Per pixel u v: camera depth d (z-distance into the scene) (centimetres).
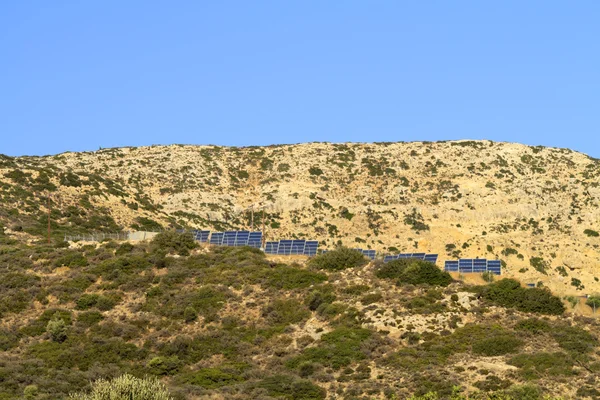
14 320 9881
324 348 8788
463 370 8175
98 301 10144
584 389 7594
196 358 9031
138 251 11719
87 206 16288
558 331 8919
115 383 7056
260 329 9488
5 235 13575
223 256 11469
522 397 7350
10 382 8062
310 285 10319
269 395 7819
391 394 7706
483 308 9456
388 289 10025
